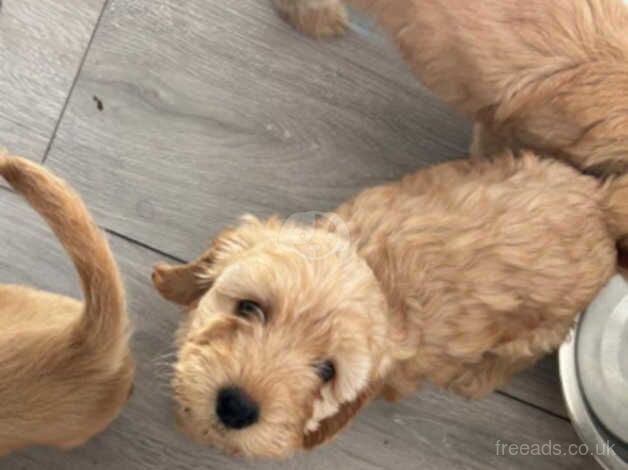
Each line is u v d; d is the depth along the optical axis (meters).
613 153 0.57
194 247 0.69
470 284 0.55
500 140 0.63
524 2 0.56
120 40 0.70
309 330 0.48
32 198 0.39
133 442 0.68
